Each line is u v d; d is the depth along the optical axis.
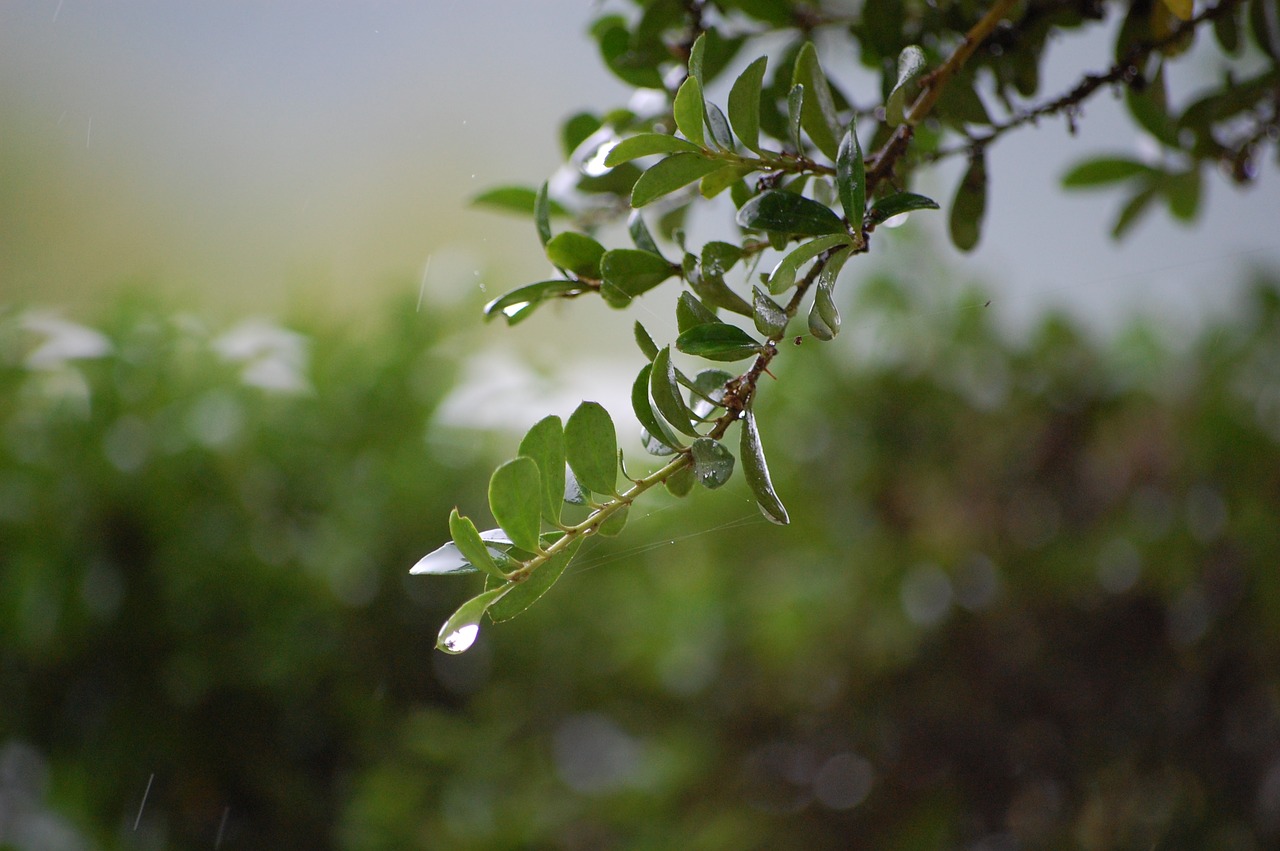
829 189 0.89
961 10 0.97
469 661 1.81
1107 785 1.78
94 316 1.79
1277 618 1.69
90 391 1.69
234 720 1.71
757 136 0.86
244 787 1.72
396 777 1.68
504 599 0.83
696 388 0.85
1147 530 1.79
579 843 1.75
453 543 0.84
